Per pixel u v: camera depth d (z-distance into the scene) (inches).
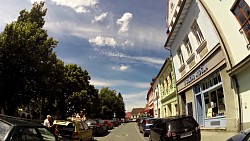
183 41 911.0
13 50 700.0
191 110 885.8
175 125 486.6
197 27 764.0
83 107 1466.5
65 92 1432.1
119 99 3964.1
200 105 828.0
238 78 553.3
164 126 497.0
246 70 513.7
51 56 805.2
